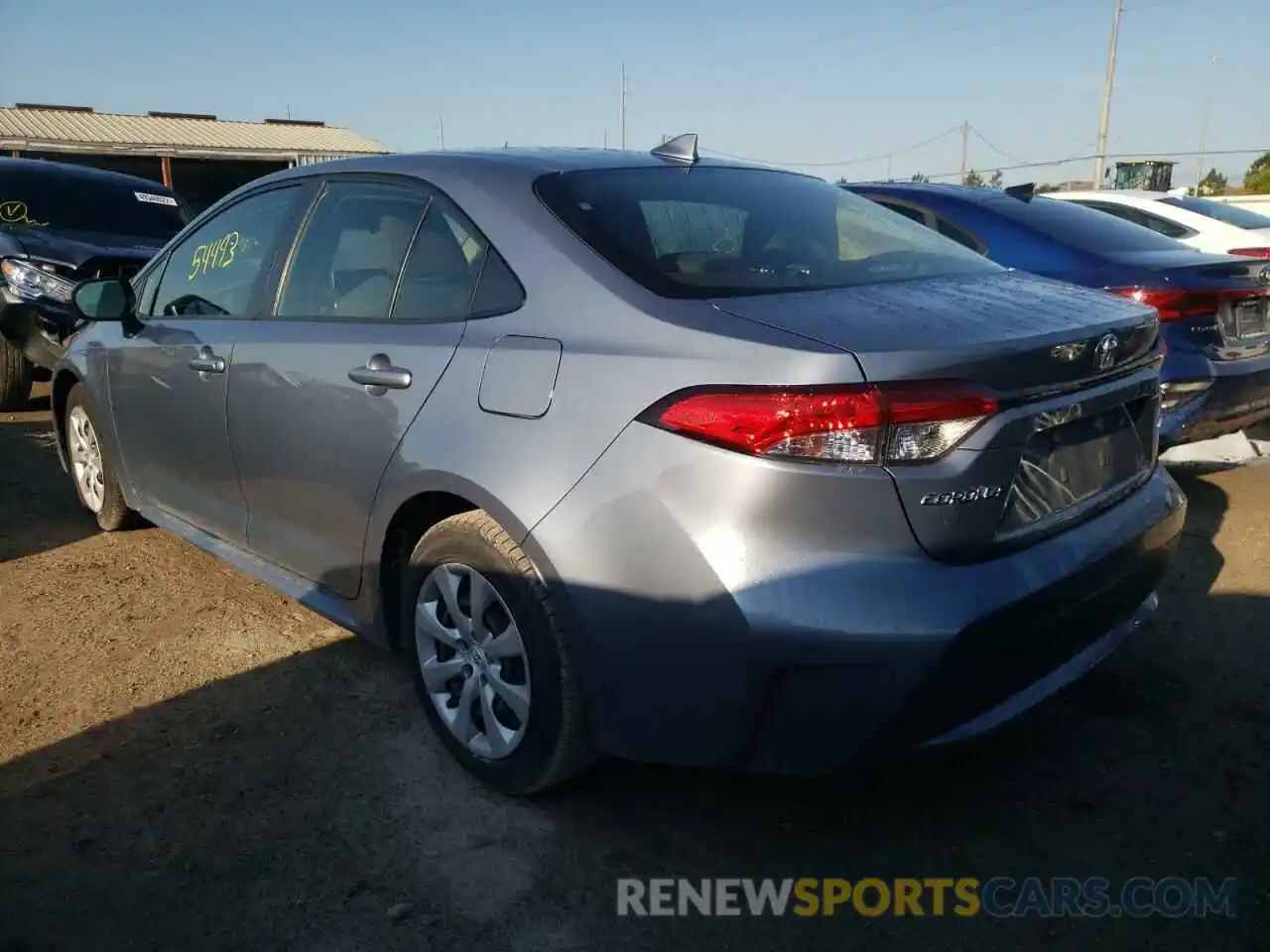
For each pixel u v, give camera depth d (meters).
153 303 4.27
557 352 2.53
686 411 2.28
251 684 3.44
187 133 29.00
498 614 2.70
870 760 2.28
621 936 2.33
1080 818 2.75
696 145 3.43
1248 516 5.09
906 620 2.16
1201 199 9.72
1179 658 3.59
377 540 3.01
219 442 3.65
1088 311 2.68
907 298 2.59
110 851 2.60
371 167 3.34
